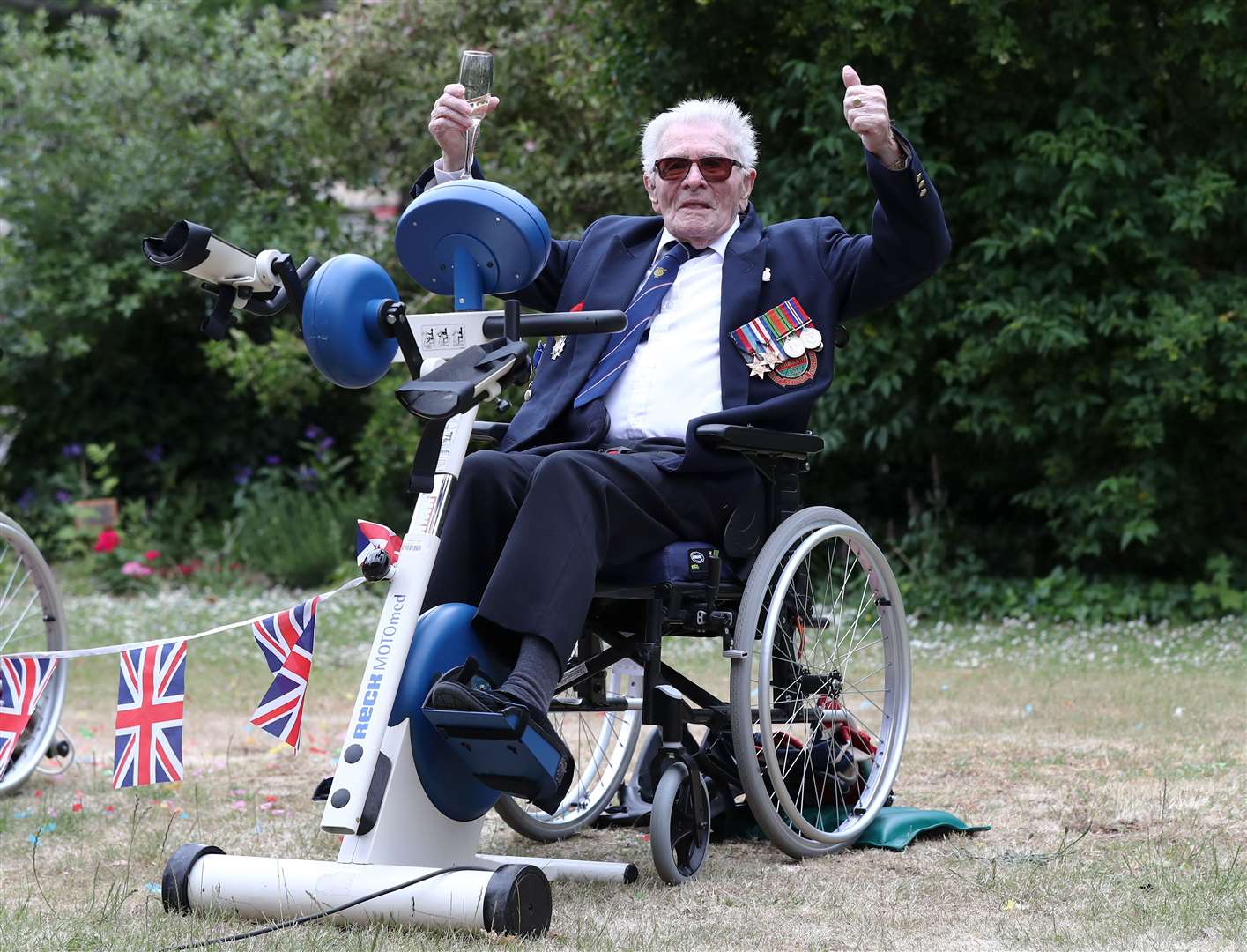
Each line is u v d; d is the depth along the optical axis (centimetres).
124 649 248
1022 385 755
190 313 1068
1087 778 372
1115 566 802
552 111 909
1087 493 757
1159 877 268
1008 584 784
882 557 323
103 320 998
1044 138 718
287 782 396
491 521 268
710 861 296
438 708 234
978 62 729
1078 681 559
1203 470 779
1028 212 734
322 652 696
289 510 1023
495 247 252
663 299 311
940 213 291
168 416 1088
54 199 1007
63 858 308
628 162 844
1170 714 473
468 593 266
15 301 1009
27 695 262
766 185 779
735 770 316
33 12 1342
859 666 587
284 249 982
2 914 253
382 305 238
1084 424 754
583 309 316
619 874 277
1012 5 720
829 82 733
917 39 734
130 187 995
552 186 870
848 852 304
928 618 771
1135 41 729
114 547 976
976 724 464
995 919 246
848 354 752
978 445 805
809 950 229
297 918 236
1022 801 348
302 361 976
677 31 773
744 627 284
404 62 927
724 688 565
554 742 242
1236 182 743
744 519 293
